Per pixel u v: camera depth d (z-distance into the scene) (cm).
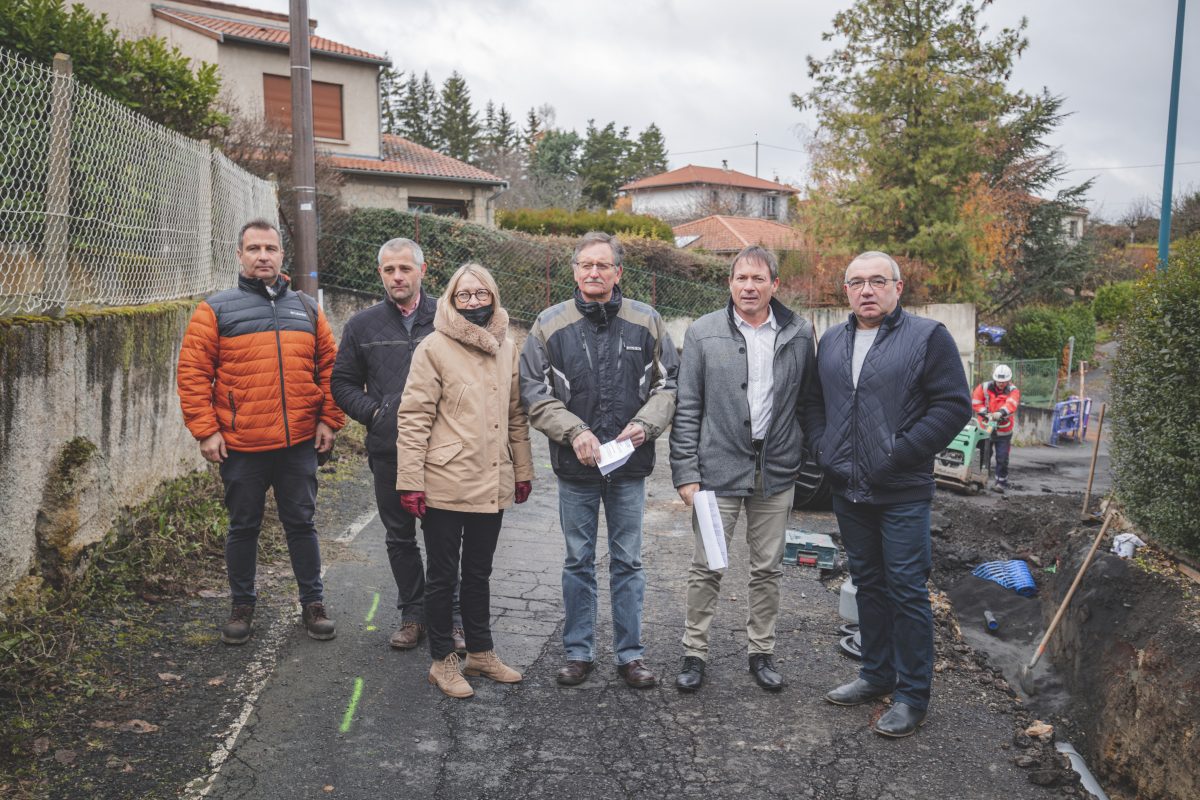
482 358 383
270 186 993
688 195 6328
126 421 492
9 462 383
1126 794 403
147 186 566
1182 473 438
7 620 379
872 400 382
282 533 579
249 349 410
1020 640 584
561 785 327
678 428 414
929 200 2395
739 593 553
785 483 411
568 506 403
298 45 861
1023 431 2136
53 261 435
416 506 371
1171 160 1441
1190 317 427
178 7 2156
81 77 689
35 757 312
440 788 321
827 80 2439
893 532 382
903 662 383
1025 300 3203
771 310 412
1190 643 387
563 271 1708
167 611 448
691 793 326
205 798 302
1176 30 1415
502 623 482
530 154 7262
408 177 2239
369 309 435
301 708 369
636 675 409
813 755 358
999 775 350
